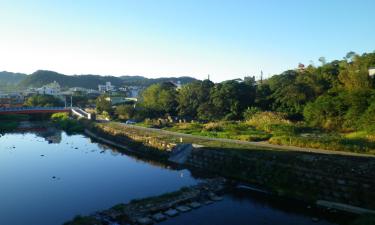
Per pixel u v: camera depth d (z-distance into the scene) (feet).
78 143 311.68
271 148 191.42
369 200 129.39
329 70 312.50
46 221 130.31
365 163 145.28
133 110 431.43
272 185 160.97
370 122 205.67
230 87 344.28
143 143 262.67
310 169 151.74
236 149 197.06
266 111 306.14
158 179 185.98
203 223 122.42
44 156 251.39
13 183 181.37
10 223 128.57
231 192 157.07
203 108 358.84
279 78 348.38
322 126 247.91
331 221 124.36
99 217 124.77
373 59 276.00
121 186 174.09
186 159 220.02
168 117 384.68
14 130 407.44
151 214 129.08
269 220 125.90
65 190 168.66
